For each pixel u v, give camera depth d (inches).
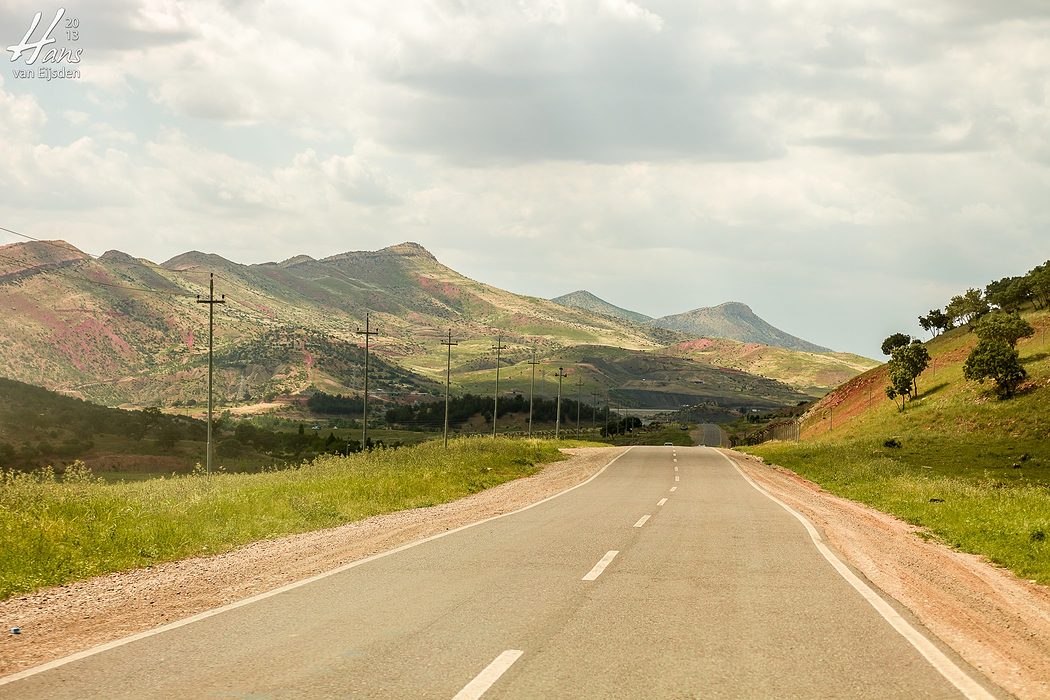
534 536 649.6
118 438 3767.2
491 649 305.0
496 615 363.9
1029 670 292.4
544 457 2267.5
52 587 449.1
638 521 773.3
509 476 1571.1
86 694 249.4
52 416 3986.2
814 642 322.3
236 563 519.5
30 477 784.3
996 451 2429.9
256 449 3853.3
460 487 1187.9
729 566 510.0
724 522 773.9
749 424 7559.1
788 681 269.4
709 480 1492.4
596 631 335.6
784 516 841.5
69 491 723.4
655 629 340.5
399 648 305.3
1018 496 982.4
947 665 291.3
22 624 353.4
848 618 366.9
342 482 1059.9
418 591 418.6
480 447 2188.7
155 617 363.6
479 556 540.4
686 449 3142.2
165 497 844.0
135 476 2571.4
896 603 403.5
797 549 592.4
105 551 534.6
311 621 350.0
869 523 814.5
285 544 611.8
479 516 815.1
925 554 606.2
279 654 296.0
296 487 976.3
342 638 320.2
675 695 252.8
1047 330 4153.5
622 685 262.1
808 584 450.9
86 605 393.7
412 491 1048.2
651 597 408.2
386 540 625.0
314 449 4033.0
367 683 261.0
